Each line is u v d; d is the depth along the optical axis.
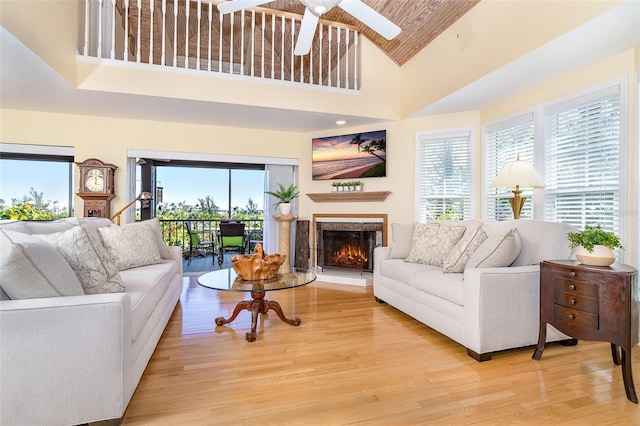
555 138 3.21
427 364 2.12
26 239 1.49
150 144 4.48
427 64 3.98
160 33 4.97
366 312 3.25
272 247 5.18
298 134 5.22
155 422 1.51
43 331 1.34
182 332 2.65
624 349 1.76
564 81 3.12
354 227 4.85
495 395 1.75
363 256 4.85
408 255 3.42
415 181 4.55
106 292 1.84
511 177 2.88
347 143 4.93
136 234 3.04
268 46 5.12
